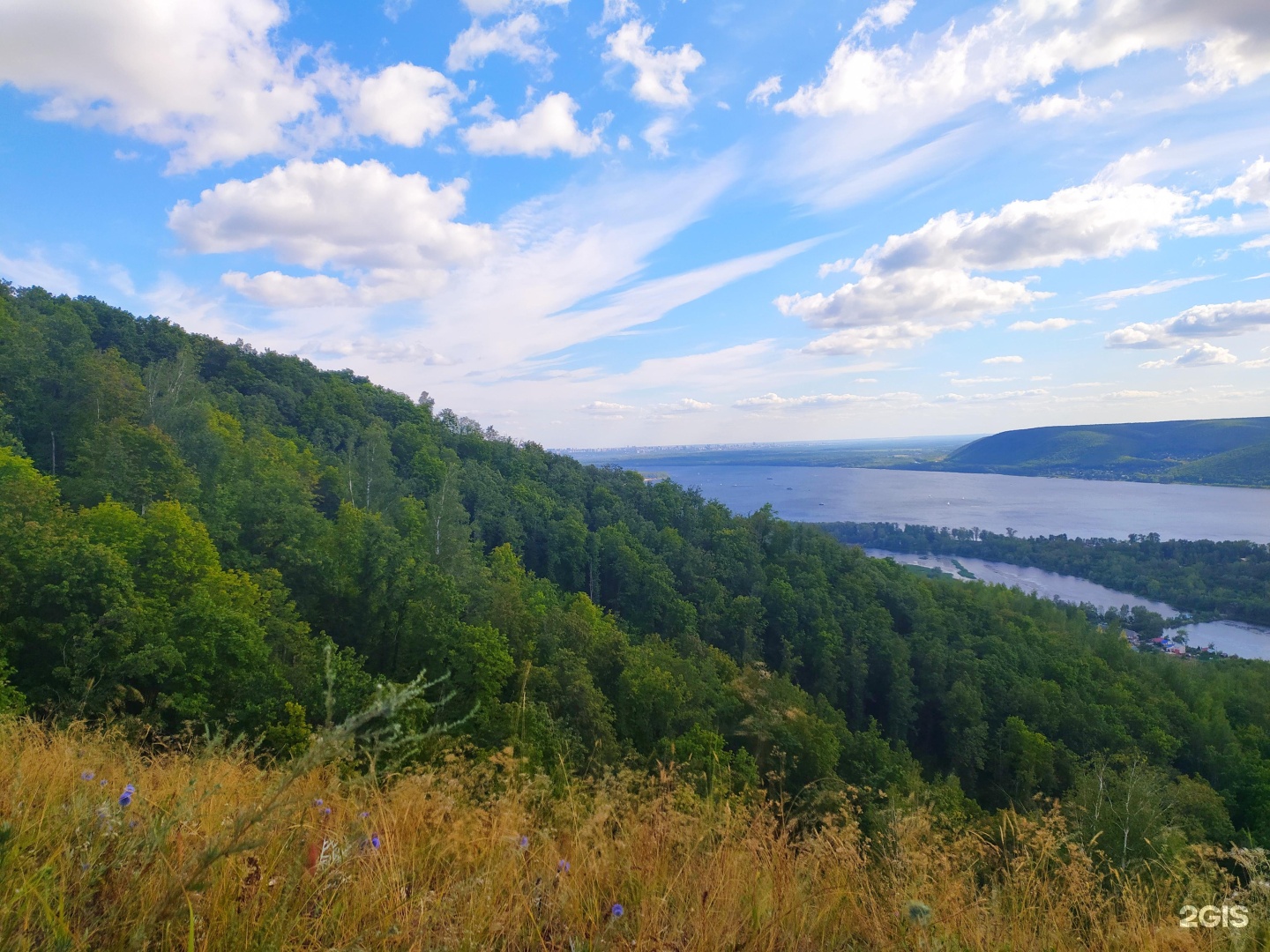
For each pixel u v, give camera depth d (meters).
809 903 3.15
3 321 40.19
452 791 3.92
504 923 2.51
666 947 2.58
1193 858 3.92
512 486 67.31
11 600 14.47
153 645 14.46
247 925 2.08
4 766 3.29
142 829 2.42
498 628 26.47
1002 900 3.45
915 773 23.62
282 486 34.91
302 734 13.68
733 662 39.91
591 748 17.47
